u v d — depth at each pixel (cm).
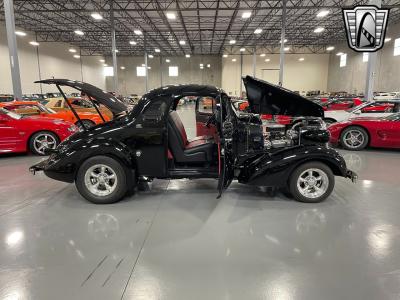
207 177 342
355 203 334
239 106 1009
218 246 241
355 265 212
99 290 186
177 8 1476
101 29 2175
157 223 285
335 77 2934
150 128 326
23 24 1942
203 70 3494
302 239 252
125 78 3550
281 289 187
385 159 559
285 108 362
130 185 336
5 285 191
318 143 346
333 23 2039
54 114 825
